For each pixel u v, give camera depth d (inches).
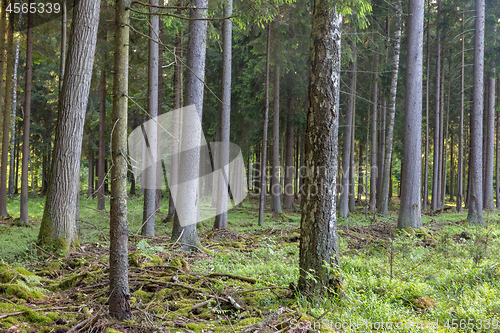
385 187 646.5
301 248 178.2
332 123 174.4
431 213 747.4
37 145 1007.0
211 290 178.4
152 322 133.9
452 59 869.2
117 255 128.8
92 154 933.2
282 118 804.6
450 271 221.8
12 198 856.3
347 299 164.2
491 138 738.2
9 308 140.0
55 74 871.1
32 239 300.5
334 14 175.3
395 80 615.8
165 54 544.7
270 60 622.5
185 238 314.2
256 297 174.1
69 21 477.4
